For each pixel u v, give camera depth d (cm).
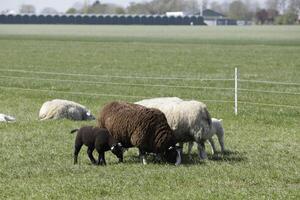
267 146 1516
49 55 5212
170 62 4553
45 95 2572
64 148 1438
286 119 1970
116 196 1034
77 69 3884
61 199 1013
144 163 1281
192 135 1322
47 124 1761
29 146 1460
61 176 1177
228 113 2078
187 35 9950
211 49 6269
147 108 1280
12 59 4728
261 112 2106
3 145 1473
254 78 3366
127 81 3142
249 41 8012
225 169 1234
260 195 1032
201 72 3759
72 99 2450
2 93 2658
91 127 1275
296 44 7269
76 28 12681
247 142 1569
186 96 2533
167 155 1275
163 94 2583
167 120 1318
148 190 1071
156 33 10650
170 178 1152
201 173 1198
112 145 1255
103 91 2692
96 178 1150
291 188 1091
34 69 3847
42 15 15650
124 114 1270
